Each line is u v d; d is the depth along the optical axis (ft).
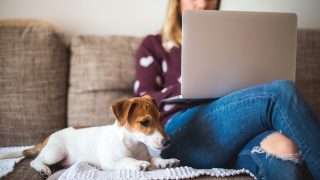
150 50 5.24
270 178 3.27
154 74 5.10
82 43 5.59
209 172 3.33
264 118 3.46
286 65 3.98
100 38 5.71
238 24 3.76
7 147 4.87
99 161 3.76
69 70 5.65
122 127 3.67
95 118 5.29
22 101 5.10
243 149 3.80
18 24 5.36
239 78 3.87
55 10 6.13
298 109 3.23
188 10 3.68
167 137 3.47
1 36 5.17
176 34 5.24
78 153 3.91
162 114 4.35
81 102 5.36
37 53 5.26
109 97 5.42
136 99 3.66
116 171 3.36
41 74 5.24
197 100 3.99
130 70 5.58
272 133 3.44
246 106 3.52
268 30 3.86
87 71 5.45
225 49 3.77
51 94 5.29
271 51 3.90
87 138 3.93
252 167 3.57
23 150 4.24
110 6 6.27
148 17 6.39
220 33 3.74
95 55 5.52
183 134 3.97
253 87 3.58
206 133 3.82
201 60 3.75
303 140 3.16
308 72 5.78
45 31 5.38
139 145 3.78
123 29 6.36
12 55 5.15
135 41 5.80
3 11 5.98
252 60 3.86
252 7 6.59
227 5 6.53
